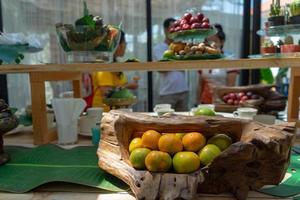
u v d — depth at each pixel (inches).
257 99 67.1
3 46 45.3
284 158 24.1
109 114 33.1
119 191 27.0
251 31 109.3
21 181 29.0
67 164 33.5
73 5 102.9
